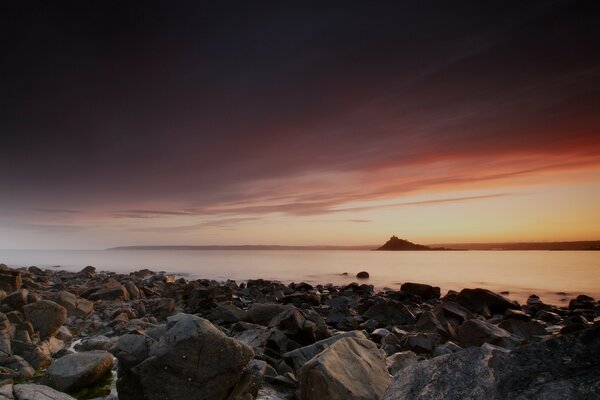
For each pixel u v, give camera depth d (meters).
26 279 33.91
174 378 8.99
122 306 27.25
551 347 5.23
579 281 68.56
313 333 17.25
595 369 4.65
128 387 9.46
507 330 20.72
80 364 12.12
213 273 83.38
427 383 5.75
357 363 10.70
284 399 11.30
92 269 61.38
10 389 9.30
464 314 26.48
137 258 179.88
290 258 185.50
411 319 26.17
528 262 145.38
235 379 9.37
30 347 14.62
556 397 4.51
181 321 9.61
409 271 94.00
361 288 45.72
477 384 5.26
